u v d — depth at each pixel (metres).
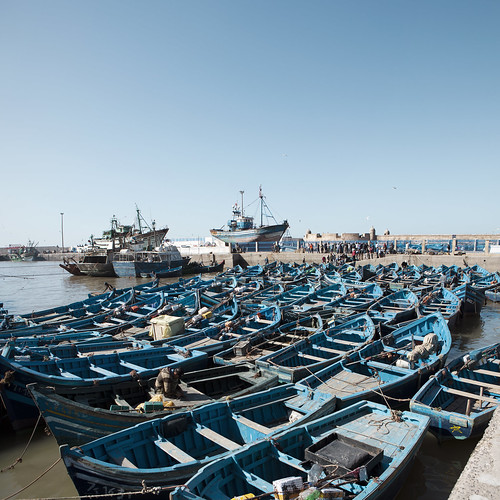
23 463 9.98
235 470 7.13
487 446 4.62
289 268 44.16
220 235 73.62
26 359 11.98
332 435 7.71
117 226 68.88
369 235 66.50
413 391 11.66
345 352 14.02
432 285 29.91
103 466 6.66
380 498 6.76
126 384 11.26
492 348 12.93
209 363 14.28
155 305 24.23
